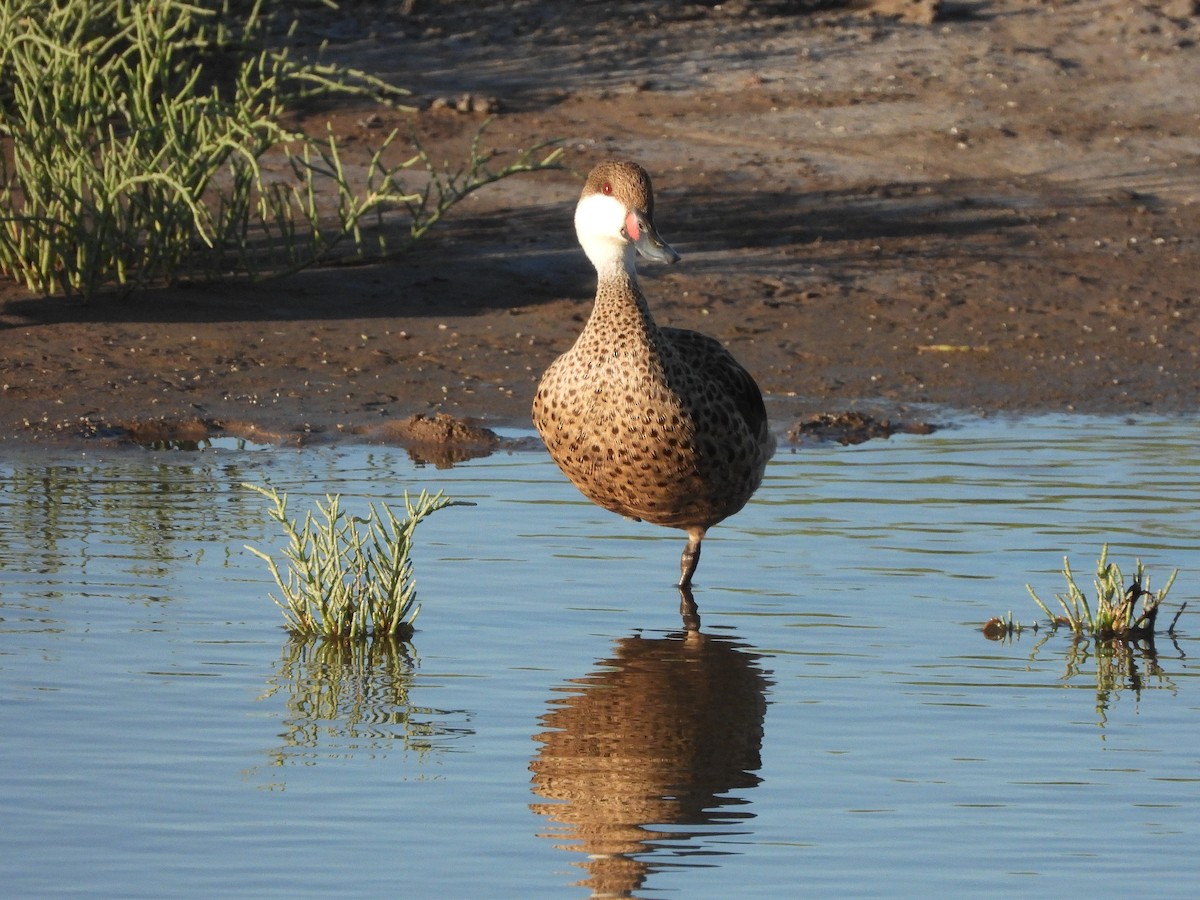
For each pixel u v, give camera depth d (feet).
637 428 39.83
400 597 37.76
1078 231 84.79
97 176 70.90
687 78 102.73
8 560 42.09
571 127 95.30
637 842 26.71
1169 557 43.91
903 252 81.46
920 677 34.91
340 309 72.90
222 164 80.84
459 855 26.18
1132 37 109.09
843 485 51.93
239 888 24.89
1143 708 33.09
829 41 107.96
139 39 71.77
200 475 52.19
